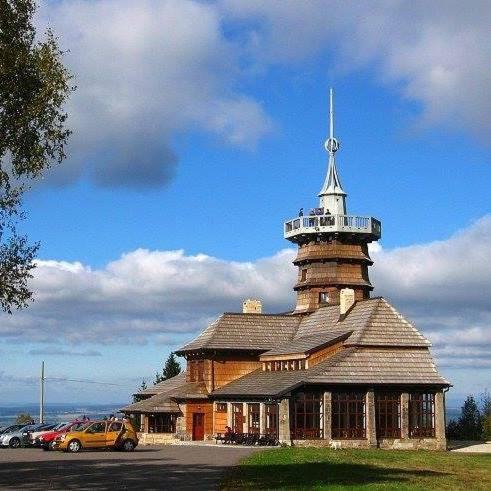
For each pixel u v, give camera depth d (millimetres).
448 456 46531
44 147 29812
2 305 30375
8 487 27547
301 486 26906
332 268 74562
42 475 32062
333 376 58188
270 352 67750
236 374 69375
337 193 76625
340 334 62500
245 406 63219
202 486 27203
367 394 58750
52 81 29500
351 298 67688
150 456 43562
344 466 35375
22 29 29500
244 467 34438
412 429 59688
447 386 60250
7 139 29125
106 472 33125
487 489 29641
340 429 58062
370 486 27406
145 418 68500
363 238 75062
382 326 61969
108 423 50281
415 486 28562
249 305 77562
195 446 57062
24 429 60750
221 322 71312
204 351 68812
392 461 40688
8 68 28516
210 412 68000
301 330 72062
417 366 60750
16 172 29750
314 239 75188
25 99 29328
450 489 28875
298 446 56625
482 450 58375
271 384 61250
